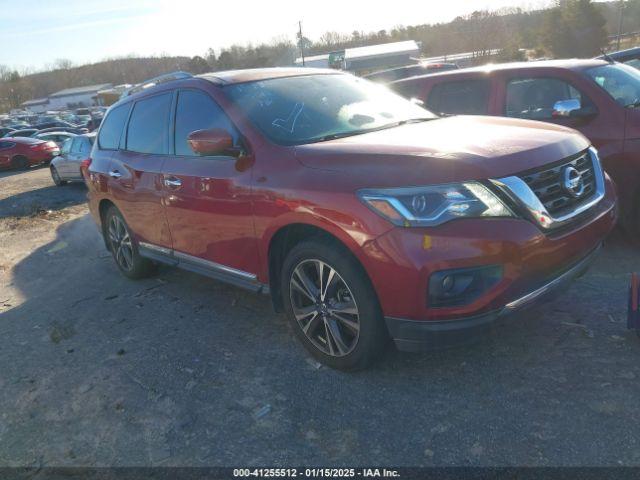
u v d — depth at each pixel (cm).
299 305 345
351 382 322
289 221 323
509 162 287
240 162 359
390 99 439
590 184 337
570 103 468
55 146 2289
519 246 274
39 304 538
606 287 408
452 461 253
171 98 444
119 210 522
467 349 341
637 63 760
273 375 342
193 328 427
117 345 415
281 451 274
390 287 280
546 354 327
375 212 279
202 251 415
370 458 261
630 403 274
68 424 321
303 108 387
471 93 564
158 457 282
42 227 930
